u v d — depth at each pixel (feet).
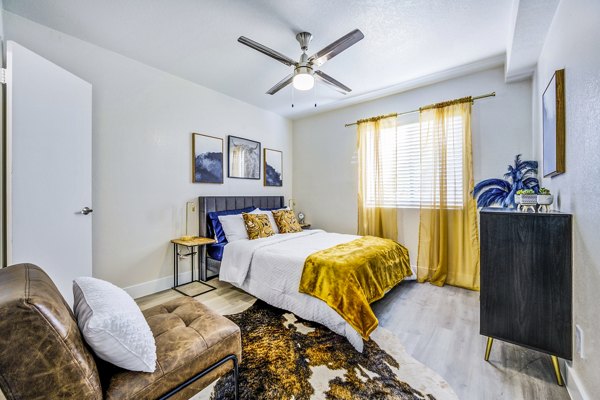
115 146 8.53
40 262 6.03
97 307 3.23
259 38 7.64
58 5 6.33
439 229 10.28
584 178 4.18
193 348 3.73
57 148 6.43
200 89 11.02
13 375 2.36
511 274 5.19
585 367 4.14
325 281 6.77
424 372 5.22
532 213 4.99
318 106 13.51
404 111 11.56
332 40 7.73
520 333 5.13
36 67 5.95
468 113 9.73
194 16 6.73
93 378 2.81
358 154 12.71
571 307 4.67
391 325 7.07
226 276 9.32
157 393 3.25
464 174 9.82
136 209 9.08
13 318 2.37
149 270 9.43
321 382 4.93
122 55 8.65
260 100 12.74
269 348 6.00
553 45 5.98
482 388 4.80
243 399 4.56
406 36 7.57
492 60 8.96
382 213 12.01
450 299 8.79
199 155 10.96
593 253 3.88
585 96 4.14
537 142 8.20
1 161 5.56
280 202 14.71
